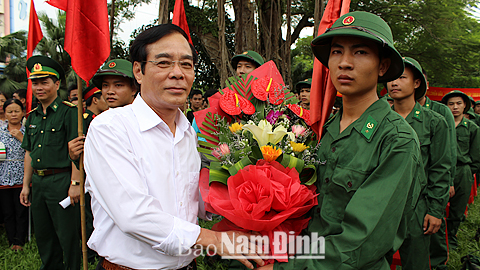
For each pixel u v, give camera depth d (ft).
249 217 3.69
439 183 7.59
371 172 3.83
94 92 12.38
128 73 8.74
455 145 8.39
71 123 9.09
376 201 3.56
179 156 4.44
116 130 3.84
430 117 7.98
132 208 3.54
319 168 4.51
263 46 20.62
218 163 4.71
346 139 4.17
